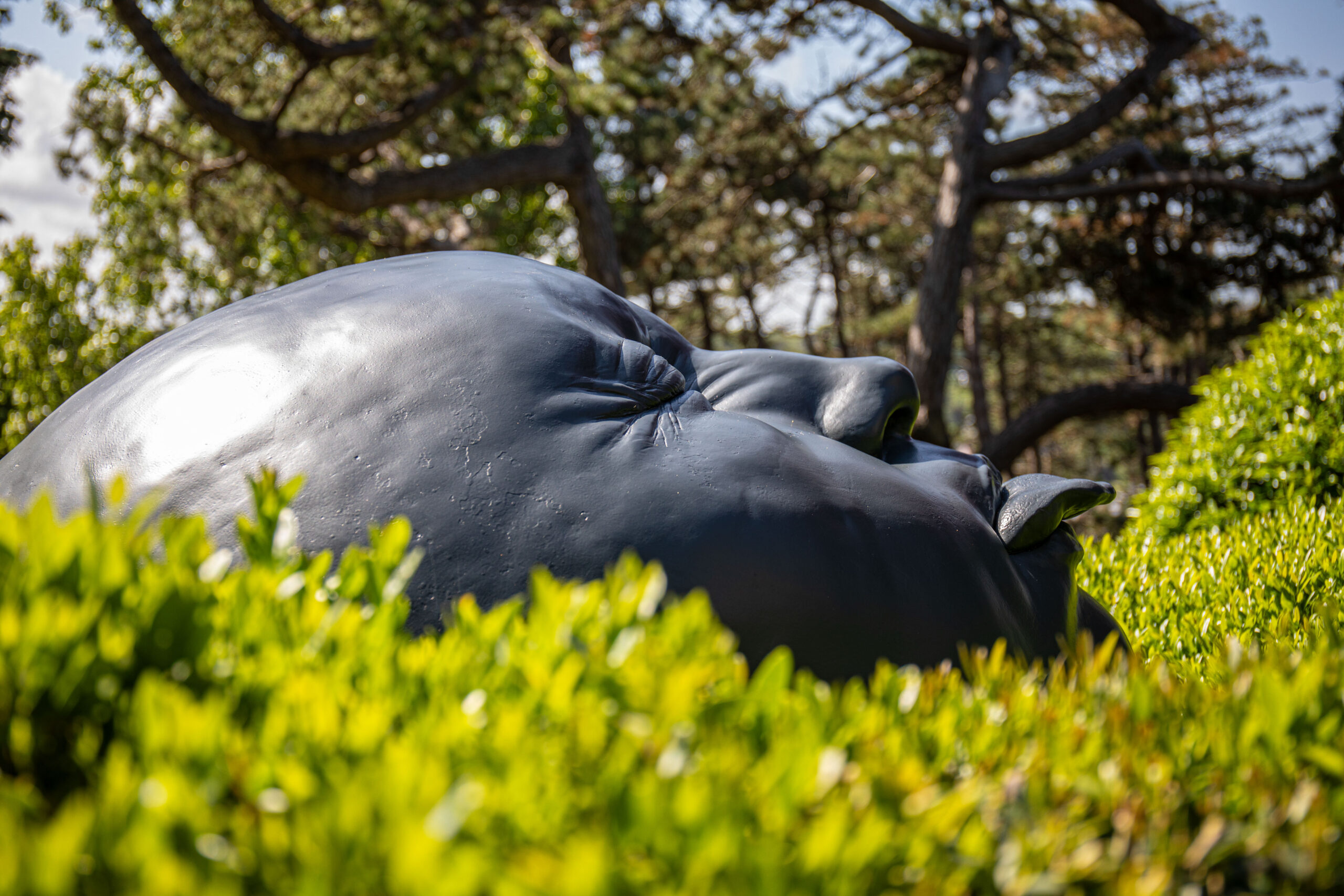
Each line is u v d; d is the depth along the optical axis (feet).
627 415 10.44
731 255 91.56
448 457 9.56
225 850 3.60
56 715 4.41
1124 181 63.10
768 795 4.16
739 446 10.37
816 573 9.69
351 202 48.44
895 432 12.88
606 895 3.27
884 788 4.46
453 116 56.29
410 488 9.36
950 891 4.02
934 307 60.29
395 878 3.12
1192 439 20.93
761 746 4.85
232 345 10.78
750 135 72.08
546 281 12.14
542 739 4.51
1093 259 74.49
